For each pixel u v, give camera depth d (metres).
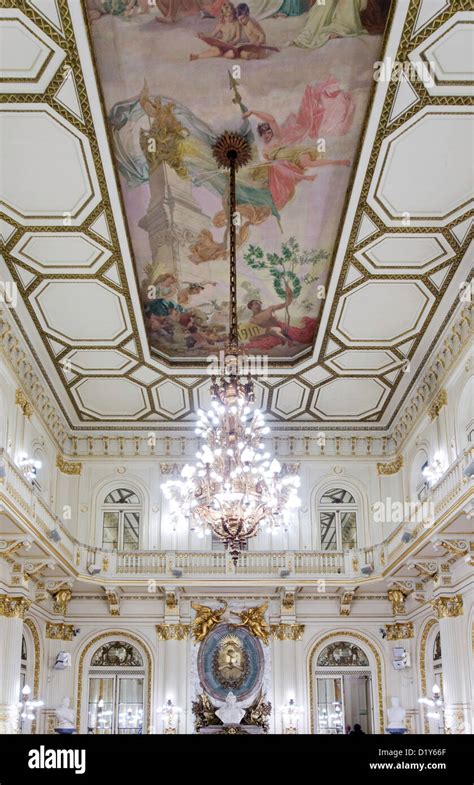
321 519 22.36
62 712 18.83
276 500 12.72
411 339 17.61
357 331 17.39
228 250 14.91
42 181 12.36
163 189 13.21
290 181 13.07
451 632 16.92
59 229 13.53
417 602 20.23
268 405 21.34
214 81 11.12
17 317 15.95
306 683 21.02
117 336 17.44
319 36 10.33
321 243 14.67
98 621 21.36
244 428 12.92
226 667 21.05
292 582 20.61
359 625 21.53
